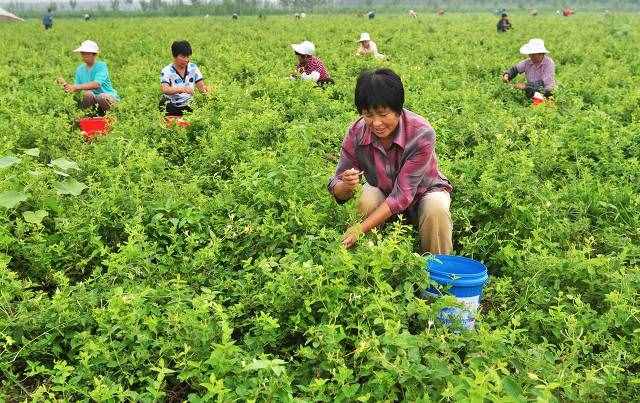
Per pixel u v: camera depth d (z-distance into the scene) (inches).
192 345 132.3
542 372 123.5
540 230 189.3
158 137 302.4
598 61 577.9
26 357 142.2
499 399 104.7
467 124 308.7
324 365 127.9
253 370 124.4
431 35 884.0
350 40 834.8
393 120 159.5
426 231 173.8
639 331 137.1
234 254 178.7
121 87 467.5
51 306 146.0
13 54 679.7
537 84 413.4
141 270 166.4
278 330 142.2
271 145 287.1
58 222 197.3
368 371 123.2
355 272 144.2
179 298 147.1
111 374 131.5
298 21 1314.0
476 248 196.7
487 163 244.4
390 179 176.7
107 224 198.2
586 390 120.0
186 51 359.3
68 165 224.7
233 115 335.0
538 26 1055.0
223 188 223.9
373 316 135.2
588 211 221.9
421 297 150.2
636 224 207.6
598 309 162.2
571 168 257.0
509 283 167.5
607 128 292.2
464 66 533.0
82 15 3275.1
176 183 235.0
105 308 151.0
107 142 274.7
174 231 190.2
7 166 215.9
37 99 371.9
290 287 141.3
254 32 1009.5
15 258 185.2
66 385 125.5
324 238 170.6
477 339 129.7
